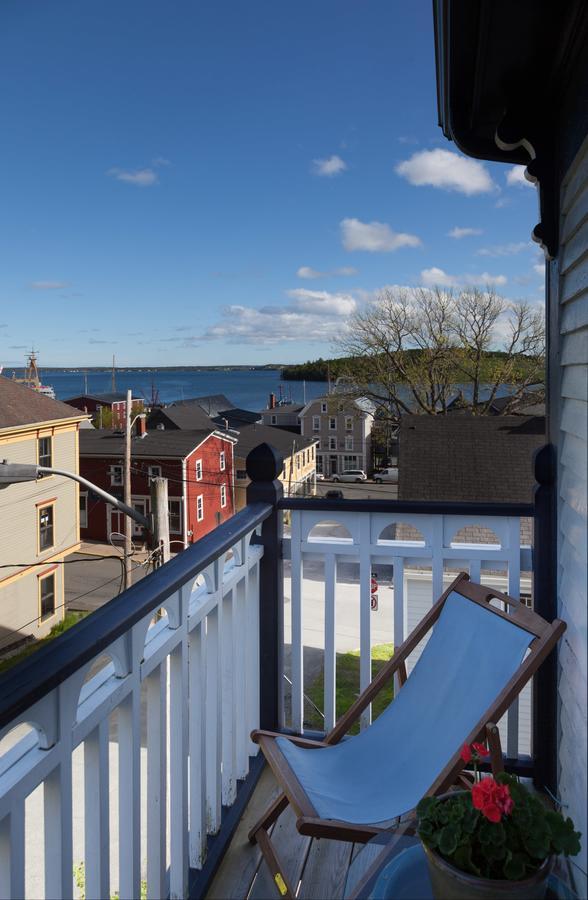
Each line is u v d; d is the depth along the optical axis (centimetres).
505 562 220
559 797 189
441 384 2669
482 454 1750
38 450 1797
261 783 219
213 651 184
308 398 8612
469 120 219
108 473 2808
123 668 128
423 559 224
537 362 2583
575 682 154
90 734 120
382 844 141
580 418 149
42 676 94
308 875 176
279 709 234
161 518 974
